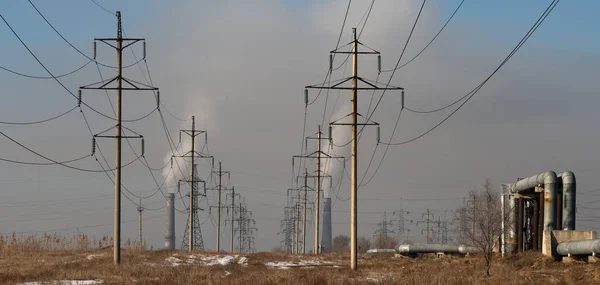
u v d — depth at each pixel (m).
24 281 37.66
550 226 59.81
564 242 55.25
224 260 66.25
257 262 63.28
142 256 65.56
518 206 65.00
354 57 50.84
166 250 79.00
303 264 63.03
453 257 73.19
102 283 36.44
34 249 79.00
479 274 45.31
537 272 45.09
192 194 94.38
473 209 65.75
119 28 53.06
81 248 82.88
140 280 37.78
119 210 52.38
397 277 41.62
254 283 36.16
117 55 52.97
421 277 38.56
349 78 51.06
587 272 42.31
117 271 44.22
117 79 53.00
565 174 60.69
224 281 37.28
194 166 96.56
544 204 60.47
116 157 52.69
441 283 36.12
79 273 40.62
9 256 66.81
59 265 50.12
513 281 37.97
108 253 70.56
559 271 46.31
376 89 50.75
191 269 46.66
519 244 64.38
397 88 49.66
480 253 67.94
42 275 40.31
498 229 62.75
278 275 40.59
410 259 74.81
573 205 59.88
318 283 36.72
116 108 52.91
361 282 37.72
